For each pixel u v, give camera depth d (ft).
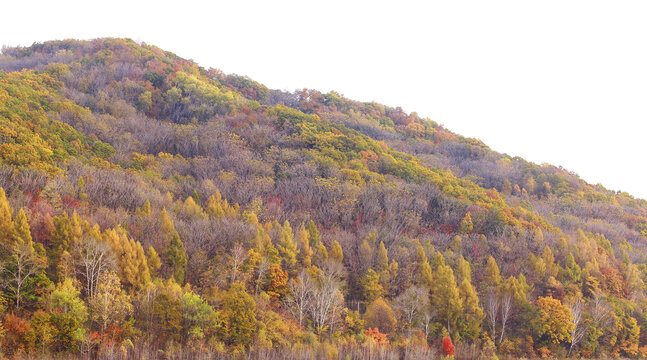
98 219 254.27
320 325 238.27
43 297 203.82
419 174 435.53
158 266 235.61
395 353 230.48
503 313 269.44
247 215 296.10
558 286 291.38
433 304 266.98
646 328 283.38
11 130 303.68
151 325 209.87
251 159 407.03
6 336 185.37
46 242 232.12
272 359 210.79
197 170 381.40
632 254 361.51
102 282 213.87
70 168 303.07
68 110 415.85
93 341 192.75
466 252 318.04
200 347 202.80
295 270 263.70
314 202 355.36
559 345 268.62
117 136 409.08
